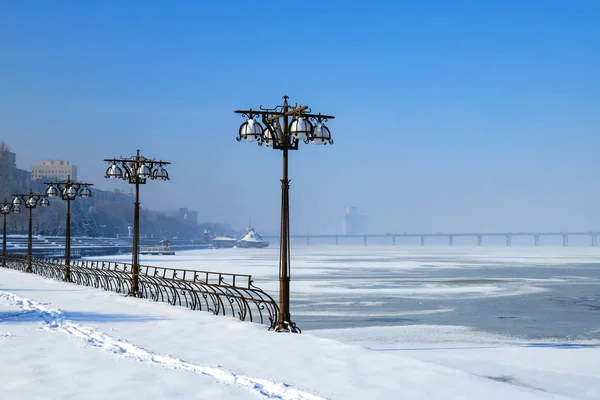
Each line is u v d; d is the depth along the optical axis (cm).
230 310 3462
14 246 12431
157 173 3594
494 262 12550
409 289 5384
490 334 2781
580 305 4116
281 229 2136
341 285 5822
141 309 2703
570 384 1748
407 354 2197
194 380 1311
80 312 2581
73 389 1227
